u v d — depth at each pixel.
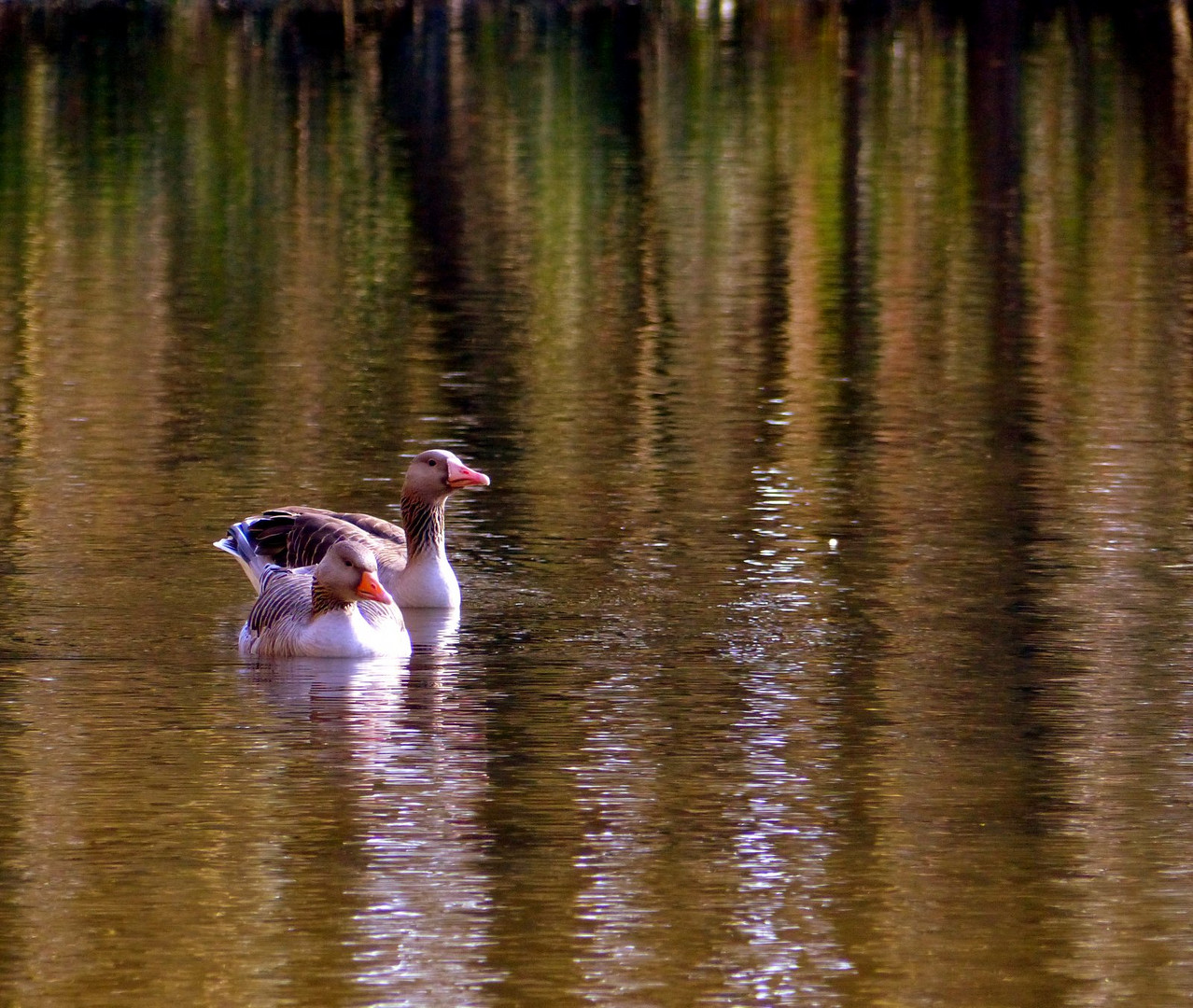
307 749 11.45
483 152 42.59
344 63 55.03
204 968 8.75
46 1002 8.45
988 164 41.22
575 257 31.89
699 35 61.47
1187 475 18.62
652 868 9.81
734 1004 8.48
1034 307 27.81
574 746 11.55
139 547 16.03
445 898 9.45
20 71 52.34
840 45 59.94
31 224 34.31
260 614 13.60
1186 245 32.53
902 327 26.48
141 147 42.59
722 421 20.98
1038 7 66.62
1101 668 13.05
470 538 16.41
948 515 17.14
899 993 8.58
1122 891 9.57
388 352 24.72
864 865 9.87
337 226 34.59
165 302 28.00
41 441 19.84
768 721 12.01
